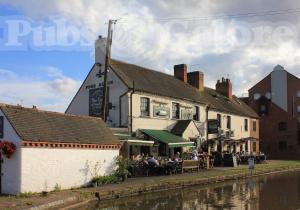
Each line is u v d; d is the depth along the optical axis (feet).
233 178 94.48
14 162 56.59
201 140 127.85
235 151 153.48
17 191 55.98
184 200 59.47
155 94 108.68
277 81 217.56
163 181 74.08
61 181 62.34
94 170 69.15
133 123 101.30
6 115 57.77
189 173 93.66
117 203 56.39
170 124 114.73
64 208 50.24
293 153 200.03
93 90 107.86
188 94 127.95
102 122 77.66
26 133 57.52
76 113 110.63
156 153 105.09
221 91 169.89
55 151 61.57
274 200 59.67
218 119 142.20
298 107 212.84
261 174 111.24
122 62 114.52
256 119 178.81
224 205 54.75
